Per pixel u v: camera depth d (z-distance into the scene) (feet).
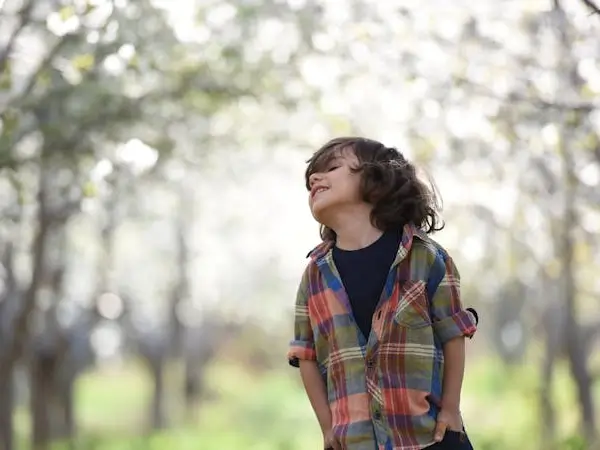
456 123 36.35
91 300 86.43
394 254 14.44
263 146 50.96
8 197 48.03
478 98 35.09
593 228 43.86
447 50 35.27
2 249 65.41
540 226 48.01
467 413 100.68
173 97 41.96
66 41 33.06
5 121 34.45
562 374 102.63
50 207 50.78
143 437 94.84
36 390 75.10
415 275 14.35
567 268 52.31
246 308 143.02
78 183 42.83
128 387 183.11
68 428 92.48
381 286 14.33
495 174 39.99
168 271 111.75
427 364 14.16
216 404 143.74
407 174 14.84
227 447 81.00
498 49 35.06
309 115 45.14
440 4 34.88
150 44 35.24
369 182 14.52
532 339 121.29
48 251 70.74
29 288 53.83
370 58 35.88
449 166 40.78
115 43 32.60
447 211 45.14
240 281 134.51
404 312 14.17
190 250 109.40
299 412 123.13
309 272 14.89
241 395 155.12
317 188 14.76
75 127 38.55
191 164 52.26
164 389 116.67
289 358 15.03
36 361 74.43
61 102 36.37
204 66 41.04
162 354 116.16
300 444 80.48
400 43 35.12
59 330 75.10
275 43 39.11
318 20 35.68
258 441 84.99
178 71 41.01
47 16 32.07
